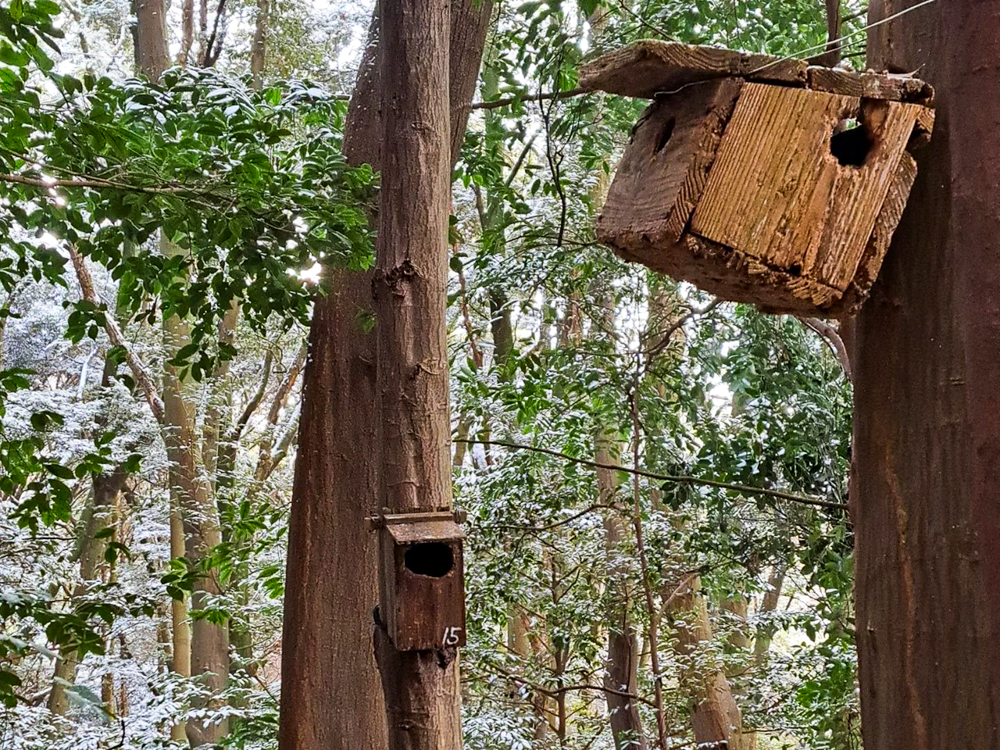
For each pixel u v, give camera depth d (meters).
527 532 4.71
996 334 1.42
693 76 1.44
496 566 4.68
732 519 4.68
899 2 1.62
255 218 3.05
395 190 1.98
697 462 4.68
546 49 3.99
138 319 3.67
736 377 4.69
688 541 4.72
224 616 4.64
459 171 4.58
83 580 6.54
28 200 3.28
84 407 8.23
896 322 1.55
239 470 9.11
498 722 4.59
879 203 1.49
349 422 3.58
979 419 1.42
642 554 4.31
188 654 8.55
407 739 1.79
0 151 2.68
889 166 1.49
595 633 5.00
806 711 5.13
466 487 5.29
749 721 5.90
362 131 3.69
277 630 7.75
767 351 4.64
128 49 9.78
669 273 1.61
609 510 5.12
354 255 3.08
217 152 2.98
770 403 4.59
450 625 1.81
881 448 1.55
